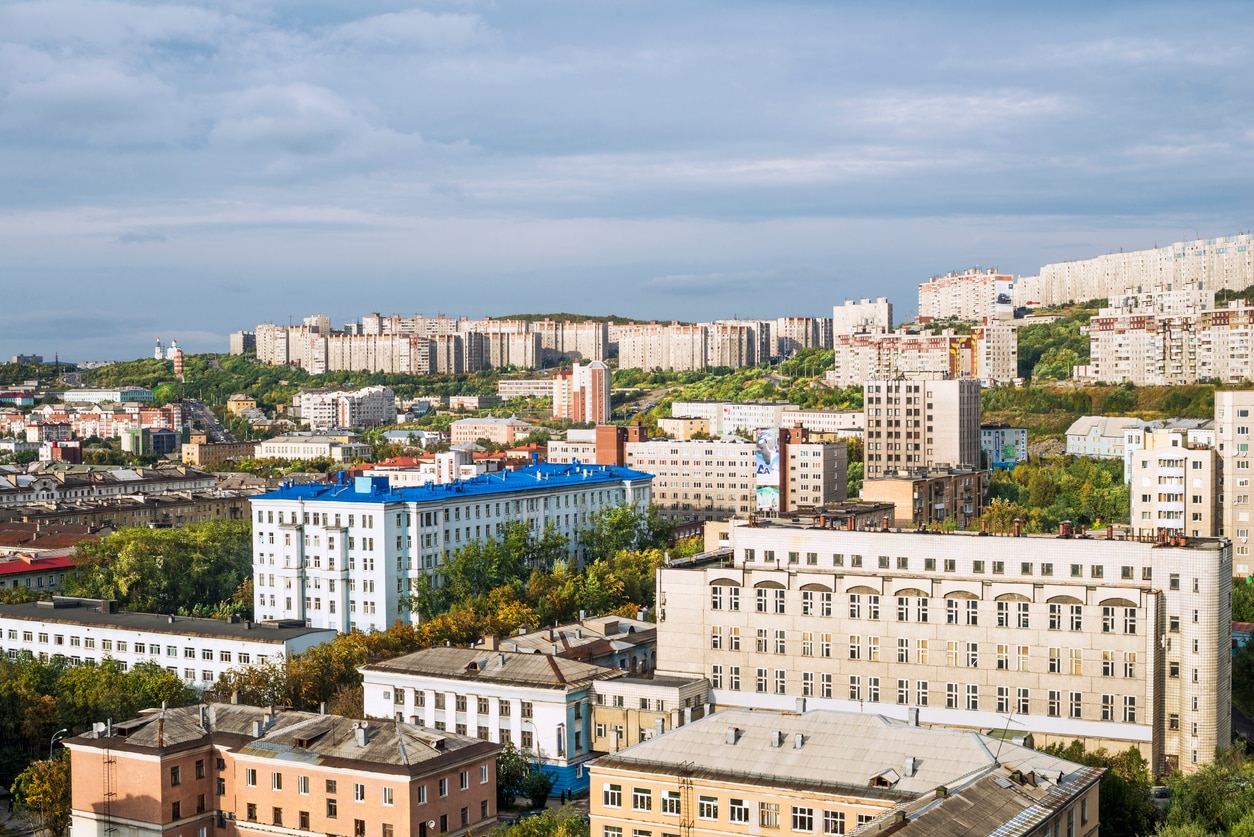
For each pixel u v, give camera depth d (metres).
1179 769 193.50
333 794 162.38
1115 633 194.00
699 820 141.75
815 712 149.75
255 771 169.12
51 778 179.12
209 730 176.50
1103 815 146.50
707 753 145.62
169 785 169.00
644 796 145.00
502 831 154.00
